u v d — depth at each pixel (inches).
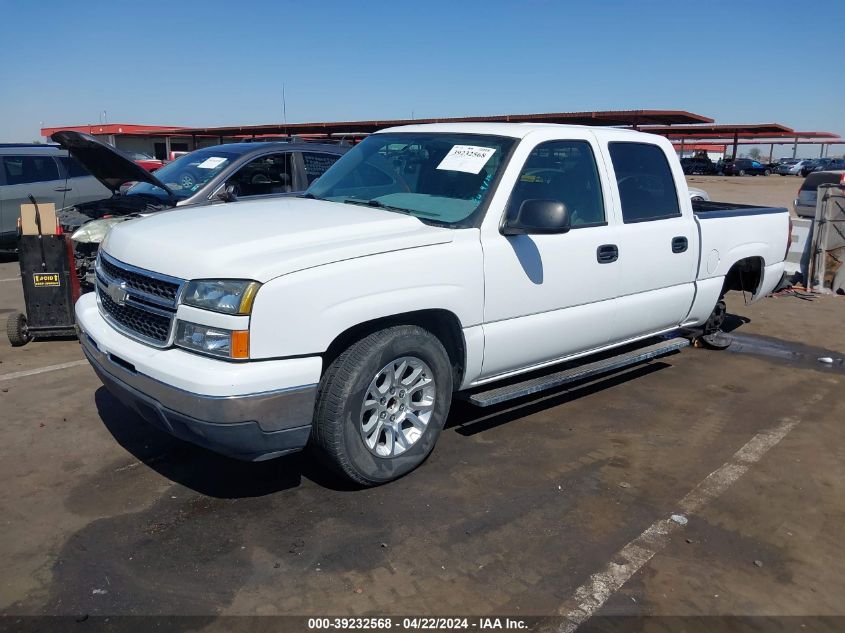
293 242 137.0
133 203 285.7
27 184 441.4
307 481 153.5
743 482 160.7
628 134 199.6
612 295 188.9
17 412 188.5
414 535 134.0
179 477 154.4
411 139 189.9
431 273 146.0
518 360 170.2
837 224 371.6
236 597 115.2
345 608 113.4
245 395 122.1
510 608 114.9
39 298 250.1
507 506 145.9
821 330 301.9
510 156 165.0
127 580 118.9
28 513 138.9
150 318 136.9
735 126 1023.0
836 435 188.7
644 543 134.8
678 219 209.2
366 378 139.3
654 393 217.3
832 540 138.8
